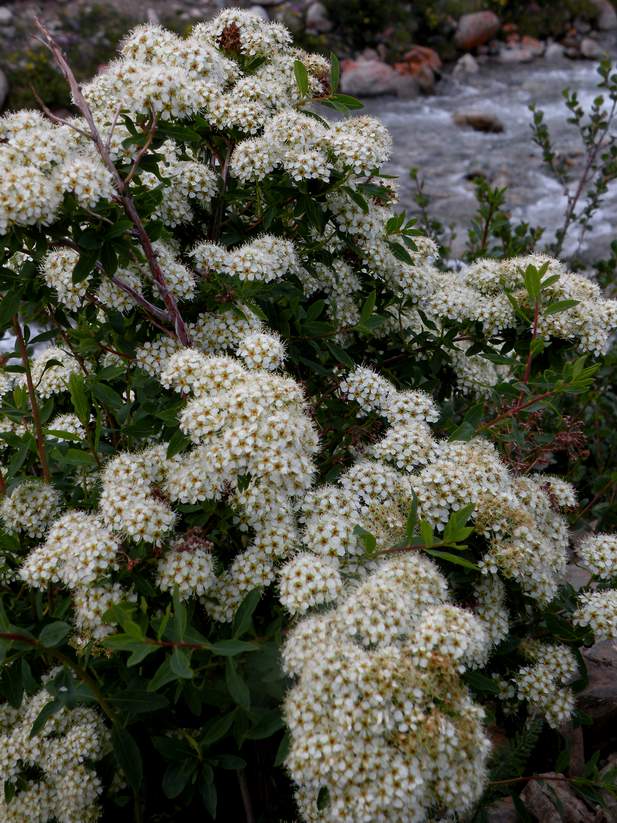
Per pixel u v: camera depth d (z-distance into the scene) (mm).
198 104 739
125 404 751
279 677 629
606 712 777
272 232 824
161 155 703
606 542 731
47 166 655
